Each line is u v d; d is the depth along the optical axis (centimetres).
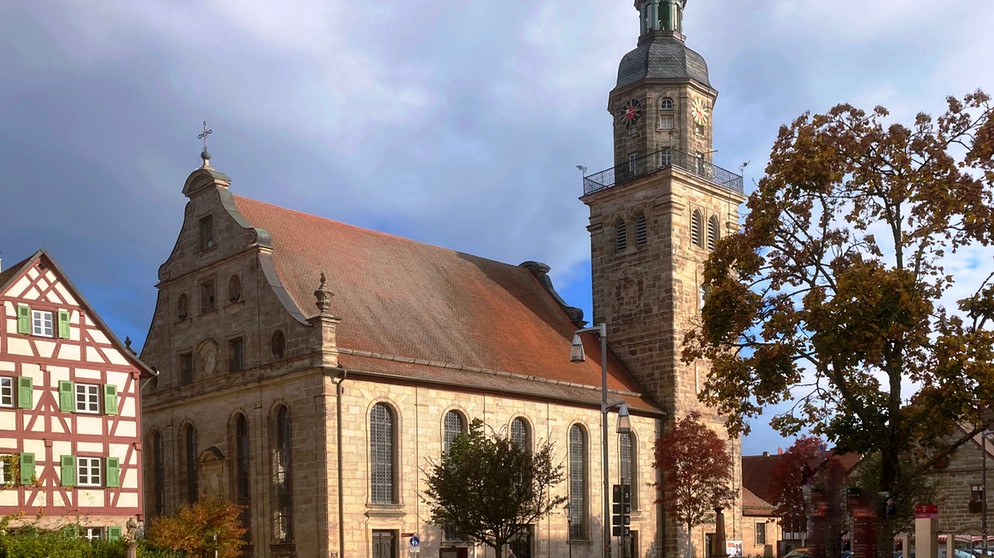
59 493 4966
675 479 6306
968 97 3041
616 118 7688
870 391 3134
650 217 7388
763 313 3288
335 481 4912
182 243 6034
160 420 5984
